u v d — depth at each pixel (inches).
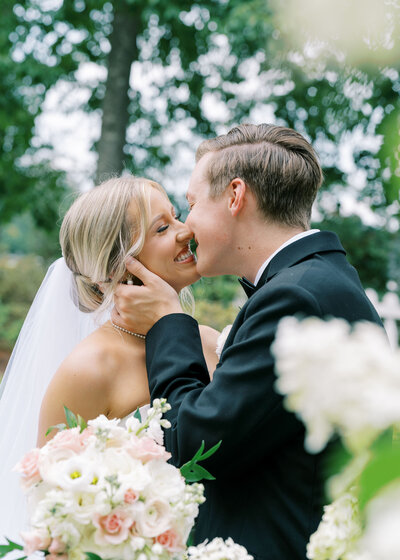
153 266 83.6
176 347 70.2
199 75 383.2
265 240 73.1
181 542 49.6
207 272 77.7
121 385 79.0
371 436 27.6
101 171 335.6
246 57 328.5
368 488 25.7
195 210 76.9
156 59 387.2
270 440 59.2
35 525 47.3
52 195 435.5
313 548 40.8
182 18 340.5
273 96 322.3
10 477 83.6
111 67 341.4
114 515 47.5
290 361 27.8
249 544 60.3
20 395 88.4
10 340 559.5
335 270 66.4
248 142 75.3
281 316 59.5
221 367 61.9
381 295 319.0
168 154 411.8
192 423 60.3
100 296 88.6
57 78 402.0
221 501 64.2
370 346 27.2
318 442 27.5
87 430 54.1
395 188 29.7
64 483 47.3
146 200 83.2
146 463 51.8
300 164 73.1
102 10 379.2
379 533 23.3
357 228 318.7
